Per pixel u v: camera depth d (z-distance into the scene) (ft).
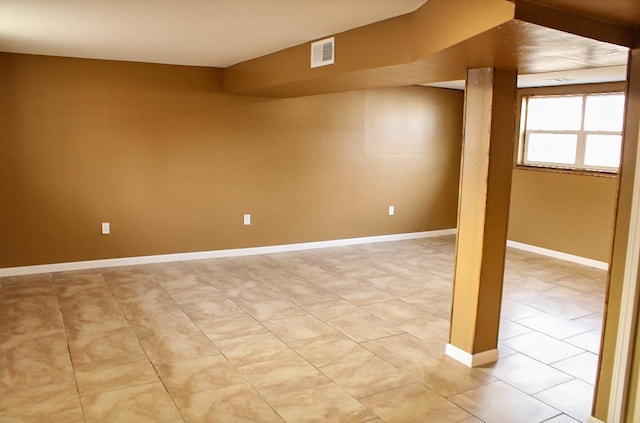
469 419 8.76
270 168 20.07
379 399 9.32
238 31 11.77
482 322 10.75
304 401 9.18
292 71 13.56
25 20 11.09
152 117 17.69
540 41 7.30
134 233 17.93
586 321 13.74
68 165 16.62
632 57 7.78
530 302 15.30
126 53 15.52
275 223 20.51
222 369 10.30
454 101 24.40
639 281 7.91
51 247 16.74
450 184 24.99
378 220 23.04
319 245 21.65
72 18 10.86
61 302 13.93
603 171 19.63
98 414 8.54
